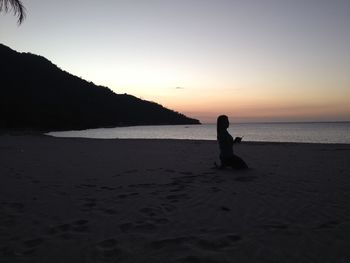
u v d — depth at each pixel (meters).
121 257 3.32
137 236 3.87
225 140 8.70
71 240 3.79
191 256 3.28
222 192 6.07
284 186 6.54
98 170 8.98
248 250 3.42
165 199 5.61
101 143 20.73
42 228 4.21
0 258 3.32
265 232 3.94
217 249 3.46
